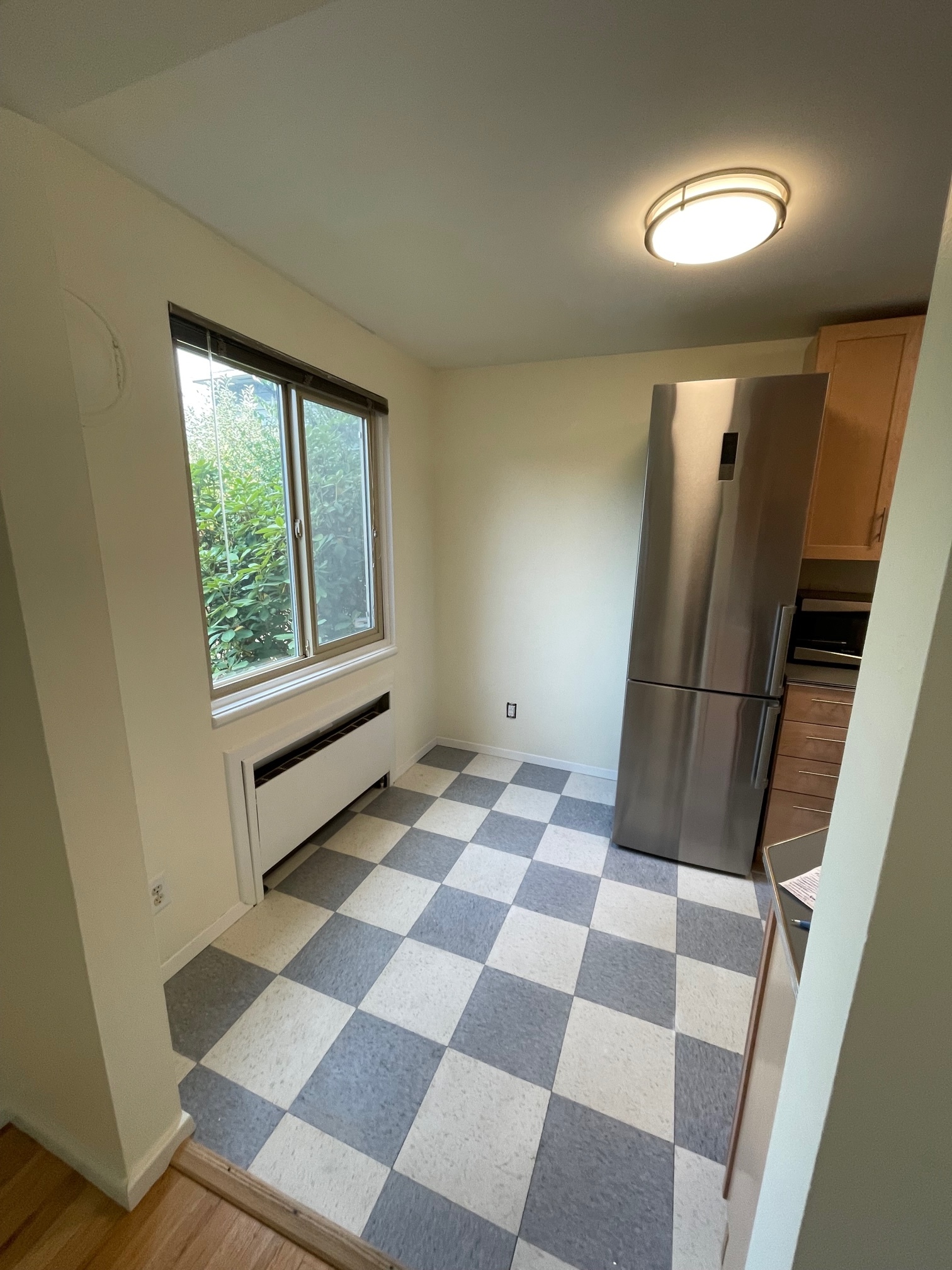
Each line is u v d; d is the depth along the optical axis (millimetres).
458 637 3232
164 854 1585
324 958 1726
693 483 1966
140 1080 1083
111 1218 1063
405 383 2668
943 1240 466
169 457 1484
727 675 2064
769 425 1837
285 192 1353
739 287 1836
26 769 889
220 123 1108
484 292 1918
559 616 2967
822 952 534
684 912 1979
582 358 2650
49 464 843
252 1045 1431
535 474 2850
